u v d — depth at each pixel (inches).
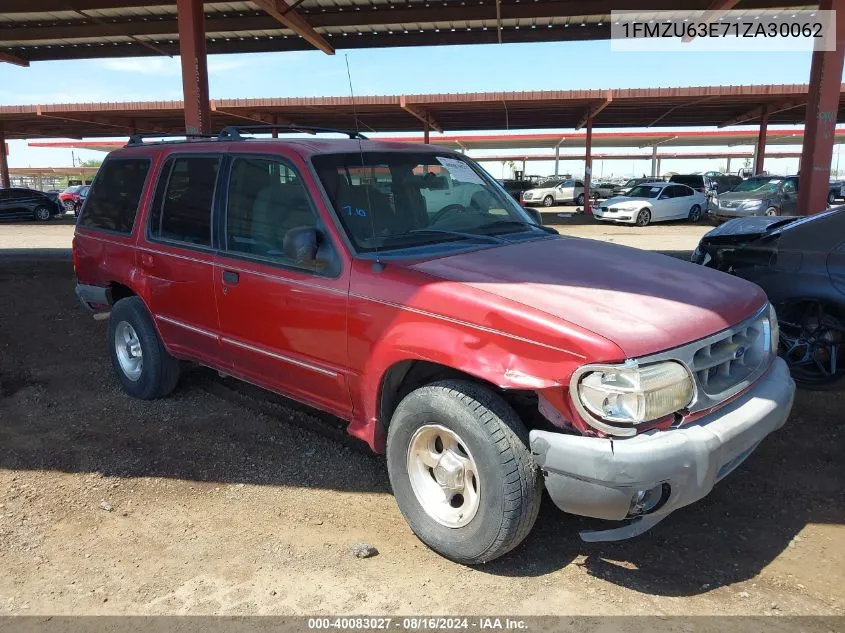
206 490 153.3
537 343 108.8
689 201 1037.8
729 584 119.2
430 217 160.1
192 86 444.8
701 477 107.2
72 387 220.2
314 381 148.8
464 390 118.0
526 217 178.9
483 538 116.3
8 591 117.3
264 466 164.7
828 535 134.3
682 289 129.2
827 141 428.5
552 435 107.2
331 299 138.0
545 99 970.7
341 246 138.3
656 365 106.7
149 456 169.9
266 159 156.0
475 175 181.5
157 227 186.9
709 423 112.8
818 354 209.3
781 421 128.0
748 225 262.4
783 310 213.3
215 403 205.0
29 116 1182.9
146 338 197.6
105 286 212.7
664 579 120.6
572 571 123.0
